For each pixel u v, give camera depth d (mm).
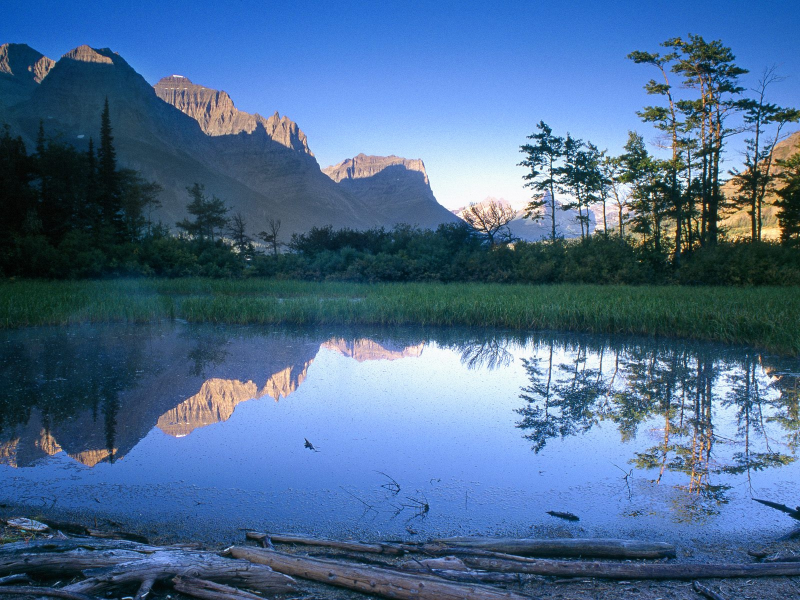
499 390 8719
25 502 4465
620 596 3006
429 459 5617
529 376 9797
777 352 11992
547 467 5398
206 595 2820
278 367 10383
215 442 6117
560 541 3604
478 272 30375
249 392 8453
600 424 6887
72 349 11961
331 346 13016
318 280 31125
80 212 36719
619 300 16938
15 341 12953
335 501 4551
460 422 6957
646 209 38031
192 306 17438
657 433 6523
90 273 28844
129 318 17078
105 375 9344
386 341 13883
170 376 9375
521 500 4582
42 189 35781
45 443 5980
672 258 33125
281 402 7898
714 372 10086
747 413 7395
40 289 21141
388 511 4348
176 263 31453
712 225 33938
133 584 2918
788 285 24922
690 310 14773
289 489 4805
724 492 4746
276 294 24297
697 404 7875
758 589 3076
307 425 6789
